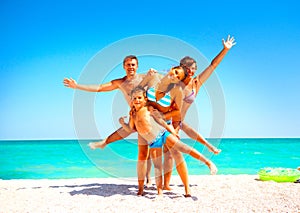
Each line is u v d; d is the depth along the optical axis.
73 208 4.61
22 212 4.46
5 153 26.45
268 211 4.35
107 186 6.30
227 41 5.35
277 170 6.96
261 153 25.23
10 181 7.46
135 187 6.15
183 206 4.60
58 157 21.92
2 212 4.48
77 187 6.27
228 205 4.63
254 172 14.10
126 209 4.50
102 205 4.74
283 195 5.22
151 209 4.48
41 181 7.38
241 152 26.12
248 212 4.31
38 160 19.97
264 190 5.63
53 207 4.68
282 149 30.06
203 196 5.21
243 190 5.64
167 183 5.70
